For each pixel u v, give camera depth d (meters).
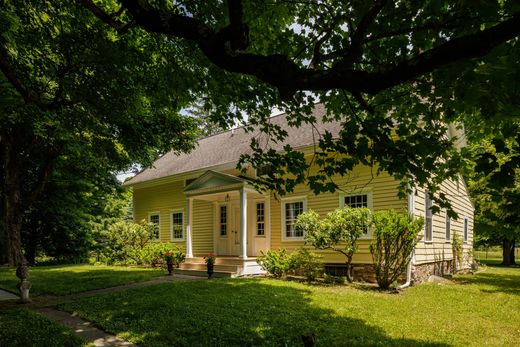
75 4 6.12
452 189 14.45
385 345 4.90
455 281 11.62
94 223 24.30
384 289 9.20
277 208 13.37
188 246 14.44
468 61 2.22
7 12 6.36
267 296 8.01
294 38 4.62
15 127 13.56
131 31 6.25
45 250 21.77
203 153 17.92
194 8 5.05
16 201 15.36
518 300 8.24
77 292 9.40
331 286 9.66
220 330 5.50
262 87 4.74
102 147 10.97
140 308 6.93
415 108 4.03
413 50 3.66
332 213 10.44
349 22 3.90
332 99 4.56
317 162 4.17
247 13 4.55
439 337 5.32
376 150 3.73
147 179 18.42
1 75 6.77
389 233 9.26
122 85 6.97
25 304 7.96
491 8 2.01
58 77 6.64
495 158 2.26
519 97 2.12
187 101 5.70
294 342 5.02
